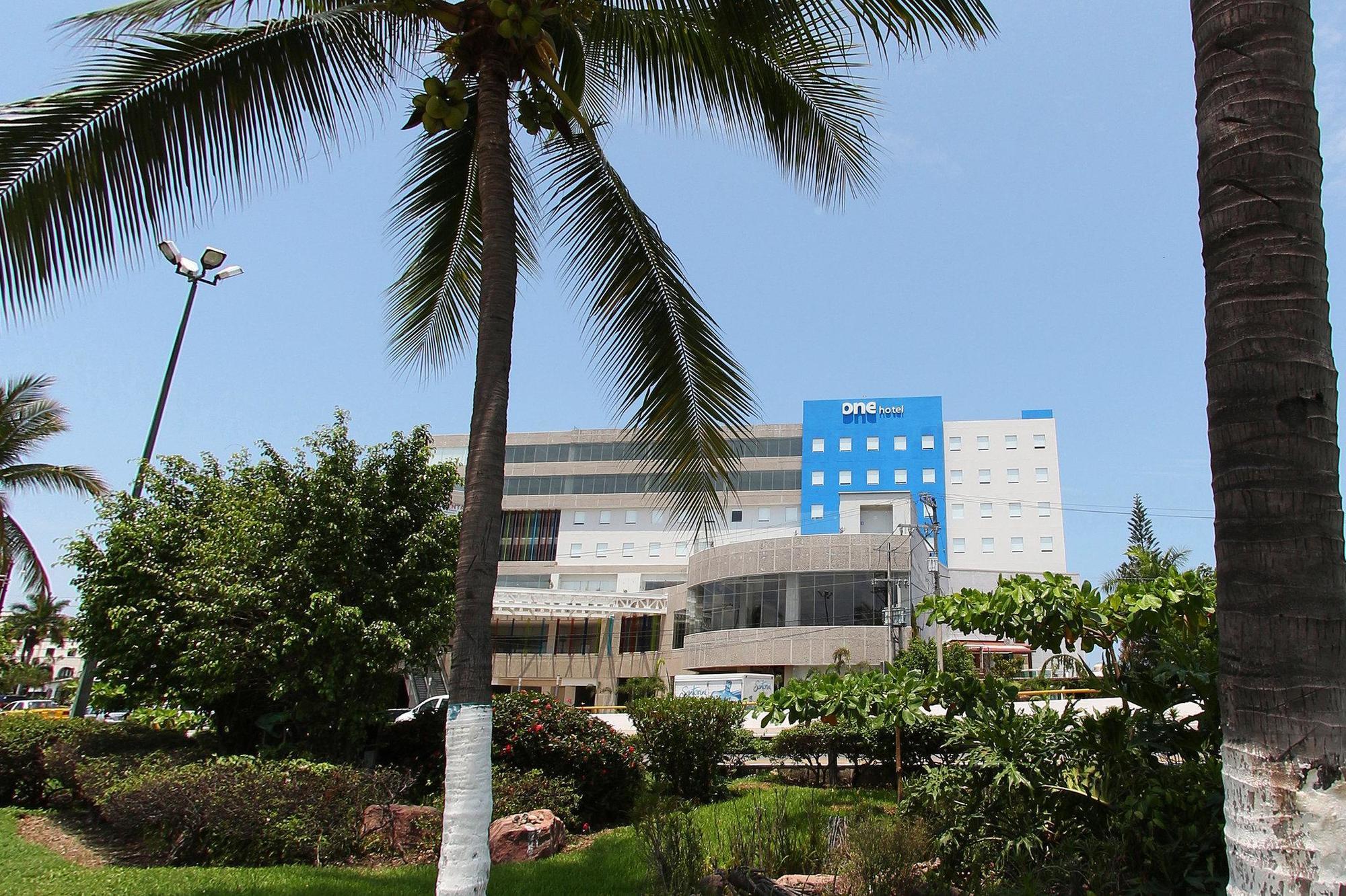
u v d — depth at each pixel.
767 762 15.43
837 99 7.15
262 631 10.44
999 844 5.91
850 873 5.86
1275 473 2.73
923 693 6.95
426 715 11.91
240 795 8.22
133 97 5.68
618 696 45.38
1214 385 2.92
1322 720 2.56
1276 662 2.63
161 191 5.79
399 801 10.07
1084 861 5.42
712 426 7.11
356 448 11.69
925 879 5.95
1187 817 5.23
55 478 23.95
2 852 8.22
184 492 12.92
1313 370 2.79
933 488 54.62
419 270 8.20
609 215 7.03
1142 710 6.10
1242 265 2.90
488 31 5.75
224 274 16.30
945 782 6.45
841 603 38.06
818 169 7.52
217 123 5.98
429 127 5.70
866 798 10.49
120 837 9.42
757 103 7.07
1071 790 5.79
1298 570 2.66
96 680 13.01
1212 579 5.68
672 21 6.21
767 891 5.84
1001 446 55.31
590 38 7.03
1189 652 5.84
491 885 7.00
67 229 5.48
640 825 6.61
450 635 11.51
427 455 12.20
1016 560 53.31
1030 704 7.50
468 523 4.94
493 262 5.39
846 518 54.09
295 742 11.21
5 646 25.02
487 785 4.64
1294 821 2.51
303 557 10.66
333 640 10.39
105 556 12.01
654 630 46.56
